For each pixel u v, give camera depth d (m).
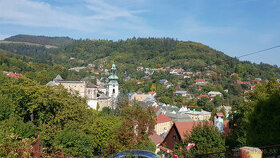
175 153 22.25
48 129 38.41
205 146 22.44
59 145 32.31
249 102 30.50
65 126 41.31
